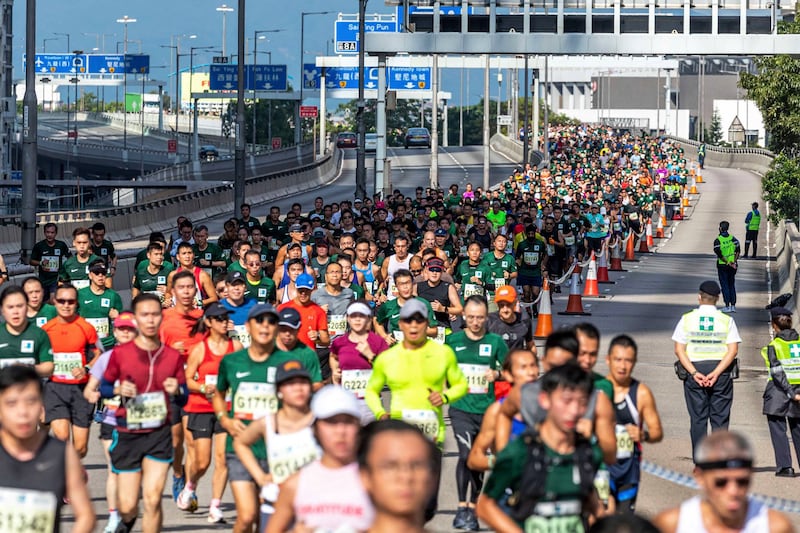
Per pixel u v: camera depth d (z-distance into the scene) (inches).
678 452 1226.0
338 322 1380.4
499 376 959.0
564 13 3120.1
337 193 7007.9
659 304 2596.0
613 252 3408.0
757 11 3189.0
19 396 569.9
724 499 521.3
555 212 2906.0
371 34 3019.2
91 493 1035.9
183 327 1104.8
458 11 3117.6
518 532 580.1
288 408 714.8
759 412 1470.2
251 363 827.4
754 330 2233.0
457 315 1390.3
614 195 4498.0
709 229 4852.4
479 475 940.6
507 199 4409.5
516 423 714.2
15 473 578.9
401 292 1285.7
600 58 7372.1
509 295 1112.8
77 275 1589.6
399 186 7347.4
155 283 1610.5
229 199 5915.4
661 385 1636.3
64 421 1040.2
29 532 580.1
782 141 3631.9
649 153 7760.8
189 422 954.7
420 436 446.0
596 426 670.5
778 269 3388.3
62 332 1043.9
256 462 726.5
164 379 840.9
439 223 2554.1
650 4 3036.4
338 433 562.9
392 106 3978.8
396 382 903.7
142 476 850.1
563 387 579.5
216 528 920.9
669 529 547.5
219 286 1325.0
